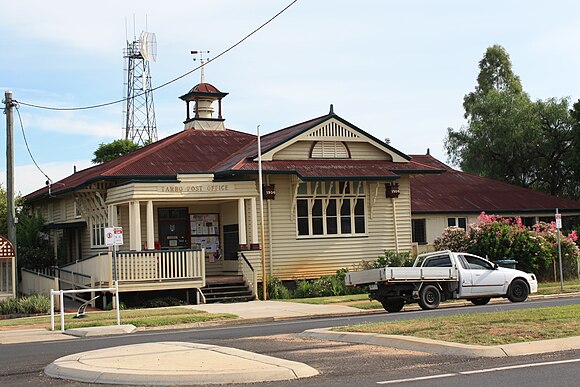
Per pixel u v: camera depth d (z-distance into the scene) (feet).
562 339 42.88
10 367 43.19
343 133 110.11
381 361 40.01
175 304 94.89
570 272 112.98
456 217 142.20
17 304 91.66
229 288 99.25
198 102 127.95
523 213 146.82
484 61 226.17
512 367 36.94
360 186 111.45
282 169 103.19
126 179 103.55
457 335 45.24
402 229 113.70
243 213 101.35
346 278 80.18
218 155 115.34
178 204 107.86
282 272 105.50
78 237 124.16
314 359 41.34
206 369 36.91
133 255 93.15
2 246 95.55
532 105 185.98
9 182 97.76
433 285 77.66
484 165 189.47
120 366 38.45
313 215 108.47
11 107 98.07
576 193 183.93
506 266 98.43
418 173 112.68
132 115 206.59
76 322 72.28
